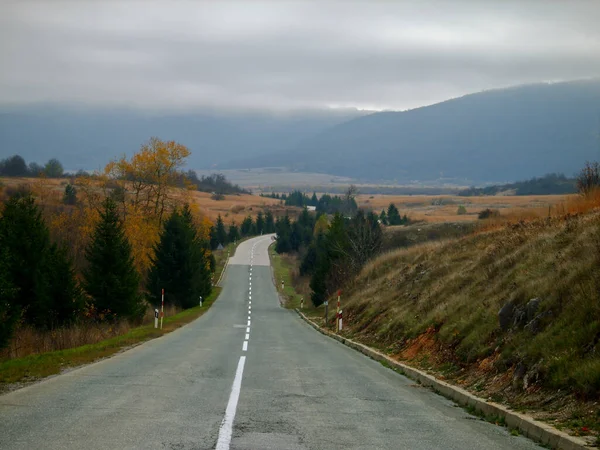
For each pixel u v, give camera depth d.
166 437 7.47
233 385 12.03
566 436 7.56
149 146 56.78
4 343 19.67
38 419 8.36
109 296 37.31
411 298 25.36
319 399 10.74
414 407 10.34
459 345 15.06
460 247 28.83
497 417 9.41
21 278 31.34
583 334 10.49
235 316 44.09
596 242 14.00
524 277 15.95
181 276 52.78
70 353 17.77
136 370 14.10
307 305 56.56
